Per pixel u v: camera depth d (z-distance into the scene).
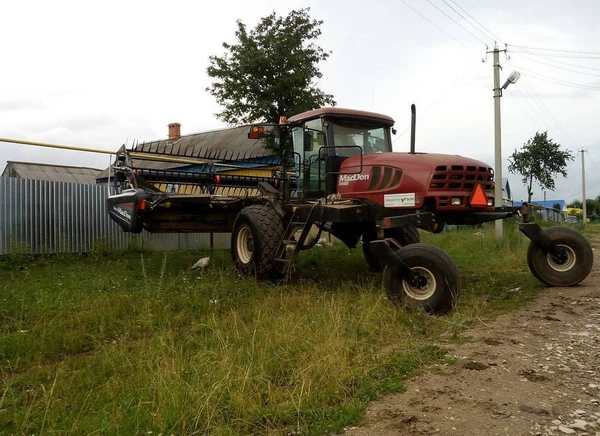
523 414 3.49
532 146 38.09
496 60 17.27
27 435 3.49
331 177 7.92
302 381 3.89
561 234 7.44
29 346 5.34
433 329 5.54
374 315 5.70
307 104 18.33
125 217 8.85
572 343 4.91
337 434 3.31
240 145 19.20
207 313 6.45
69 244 11.27
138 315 6.29
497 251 12.09
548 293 7.13
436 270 5.95
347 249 12.34
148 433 3.32
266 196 8.77
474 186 6.79
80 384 4.33
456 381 4.04
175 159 10.30
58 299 7.05
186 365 4.32
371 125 8.38
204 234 13.86
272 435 3.30
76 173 32.41
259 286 7.83
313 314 5.77
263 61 18.44
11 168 30.69
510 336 5.16
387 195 7.04
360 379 4.07
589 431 3.25
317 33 19.56
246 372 3.99
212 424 3.42
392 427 3.35
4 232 10.31
